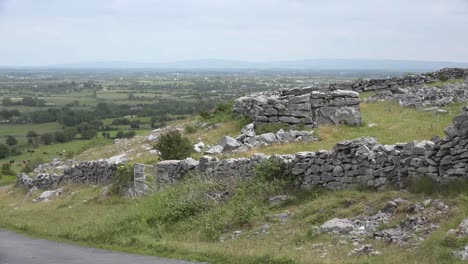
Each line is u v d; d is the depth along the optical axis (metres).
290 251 13.52
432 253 11.70
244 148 25.00
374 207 14.91
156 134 37.47
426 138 21.50
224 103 35.88
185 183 21.08
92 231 18.91
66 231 19.47
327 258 12.63
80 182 30.08
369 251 12.73
